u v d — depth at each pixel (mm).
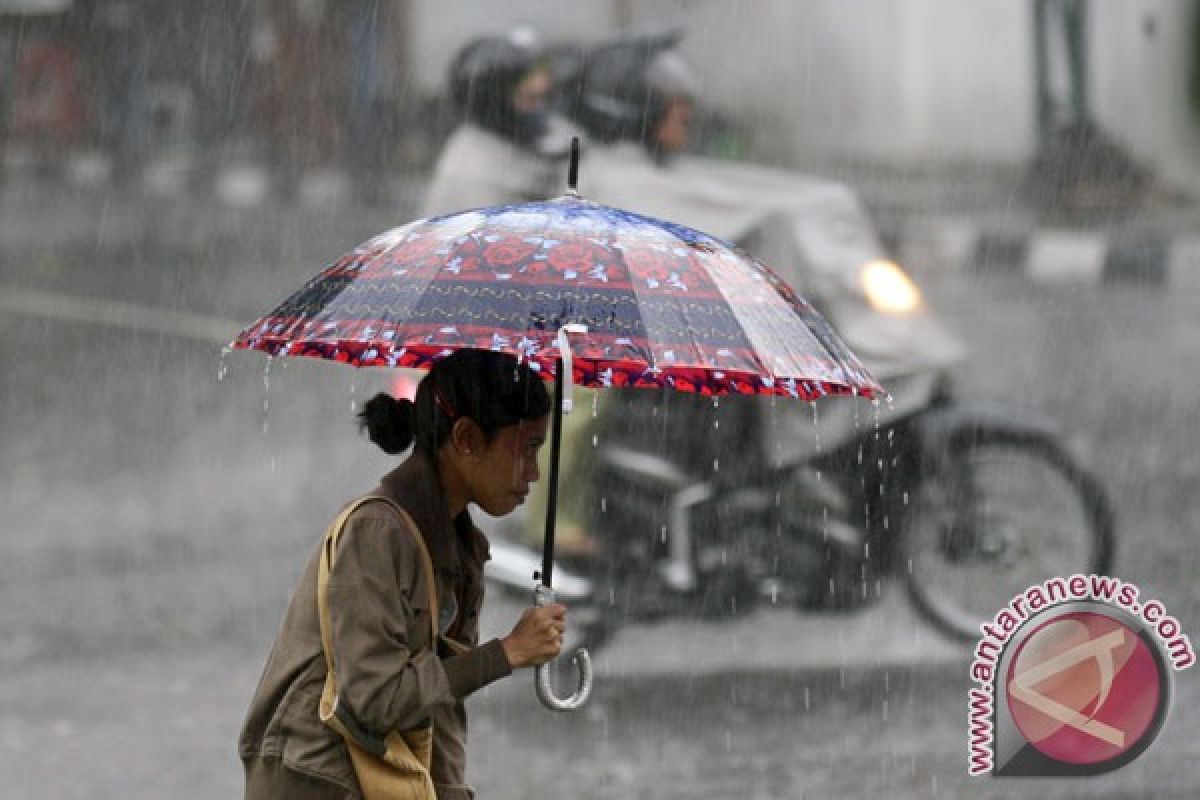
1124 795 19000
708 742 20703
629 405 22516
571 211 10805
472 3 96875
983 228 68438
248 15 100062
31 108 102188
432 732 10844
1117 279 58656
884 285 23484
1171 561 27062
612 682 22750
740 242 23766
